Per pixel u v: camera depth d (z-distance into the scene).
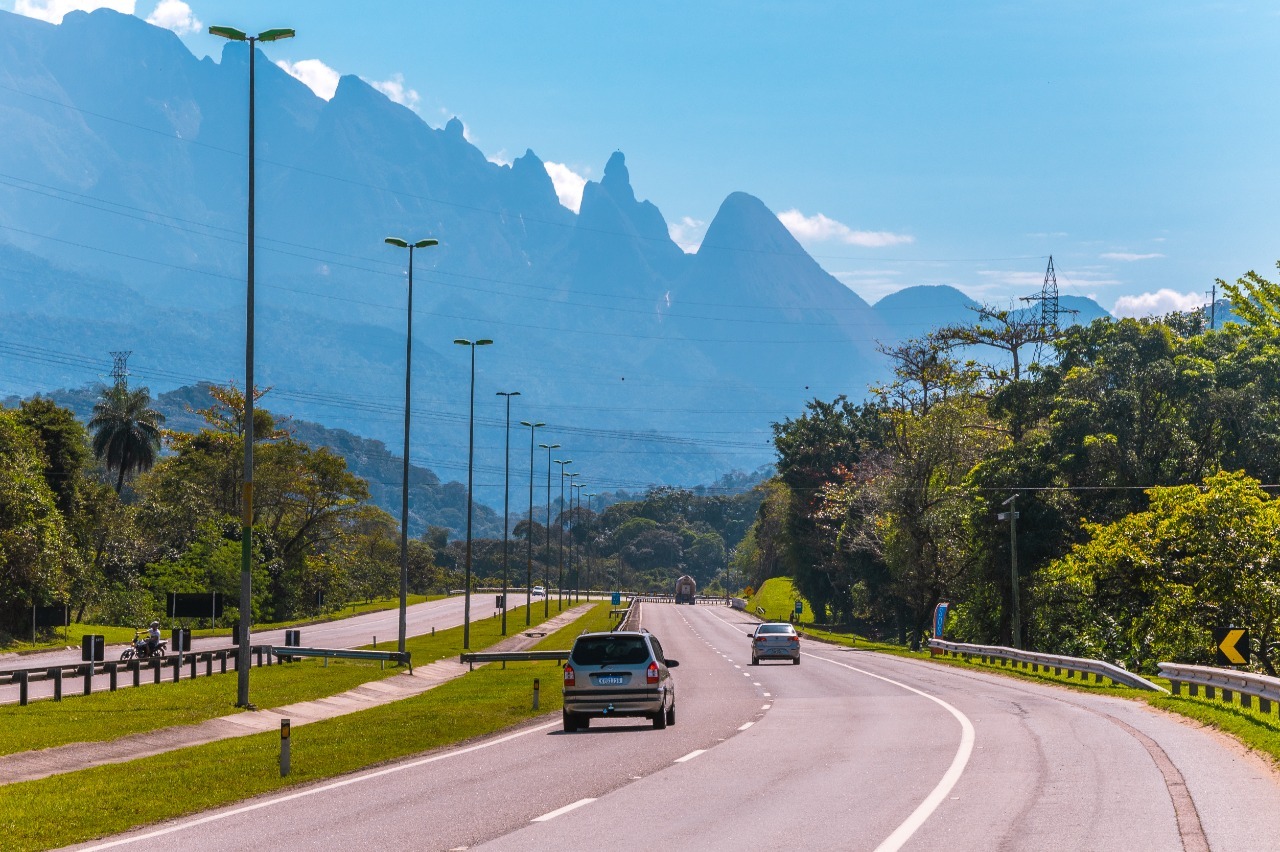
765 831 24.56
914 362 170.00
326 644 143.75
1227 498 98.00
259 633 166.75
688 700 64.44
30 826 28.50
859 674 88.88
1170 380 131.50
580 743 44.06
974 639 144.75
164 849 24.95
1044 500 133.00
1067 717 49.12
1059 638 123.31
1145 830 23.53
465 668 106.31
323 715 65.00
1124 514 130.38
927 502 159.25
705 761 36.69
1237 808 25.91
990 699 61.06
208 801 32.00
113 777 37.25
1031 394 154.50
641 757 38.44
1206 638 95.06
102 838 27.39
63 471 165.12
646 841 23.83
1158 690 62.84
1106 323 158.00
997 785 29.89
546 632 176.25
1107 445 130.25
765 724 49.16
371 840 25.02
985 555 140.25
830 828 24.67
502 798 30.45
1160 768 32.44
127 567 180.25
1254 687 50.12
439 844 24.22
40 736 49.84
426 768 38.06
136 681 77.75
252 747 45.25
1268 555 94.81
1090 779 30.56
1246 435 127.62
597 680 48.28
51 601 143.88
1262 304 152.75
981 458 158.38
